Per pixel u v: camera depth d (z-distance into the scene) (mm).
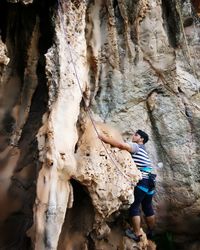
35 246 3576
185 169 5391
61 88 4027
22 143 4293
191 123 5500
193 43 5797
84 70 4344
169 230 5484
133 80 5309
